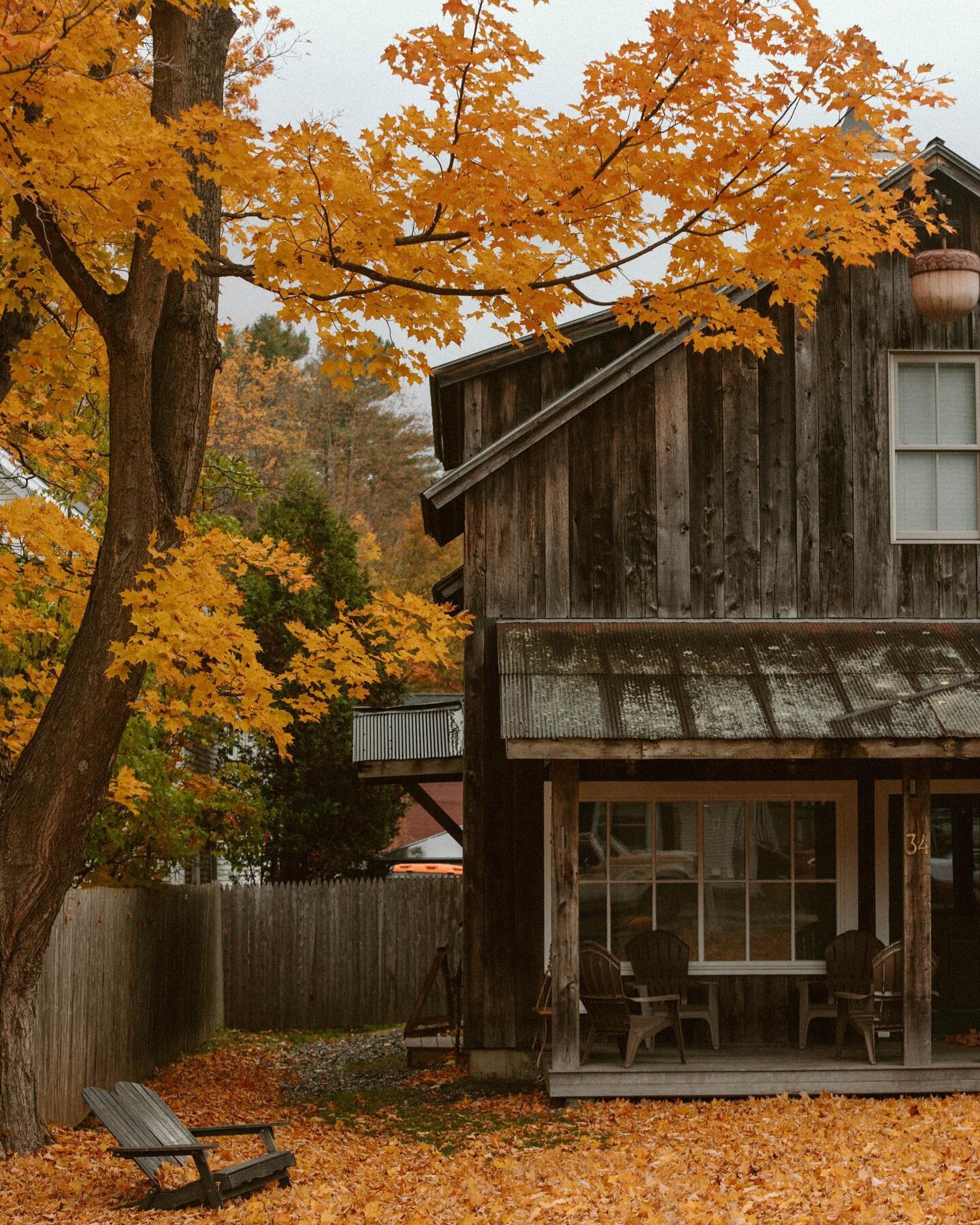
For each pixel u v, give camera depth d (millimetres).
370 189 7473
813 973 12172
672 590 12406
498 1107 10820
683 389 12578
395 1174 8375
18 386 9797
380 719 16188
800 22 7121
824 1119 9633
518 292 8023
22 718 9812
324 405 49500
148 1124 7613
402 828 31156
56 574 9867
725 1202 7238
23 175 7281
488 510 12445
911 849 10727
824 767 12406
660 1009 11703
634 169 7742
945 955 12766
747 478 12531
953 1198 7191
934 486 12656
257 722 8469
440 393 13992
